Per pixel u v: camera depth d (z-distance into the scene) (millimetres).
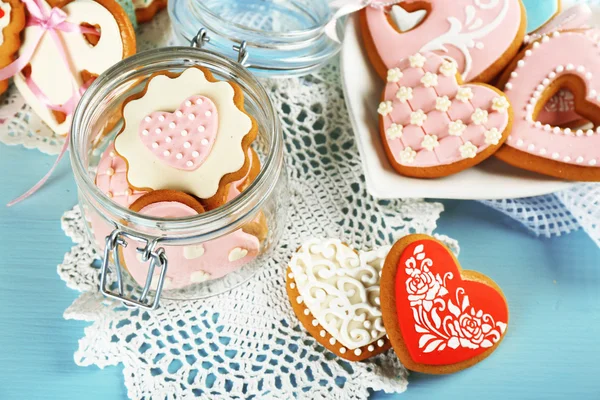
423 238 475
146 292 423
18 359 472
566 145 486
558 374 488
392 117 502
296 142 538
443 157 491
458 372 485
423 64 504
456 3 520
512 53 512
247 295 490
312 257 481
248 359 475
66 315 471
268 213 451
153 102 437
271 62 527
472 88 495
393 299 461
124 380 471
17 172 518
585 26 517
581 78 491
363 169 505
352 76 529
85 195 417
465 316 468
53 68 496
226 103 433
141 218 390
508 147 494
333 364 474
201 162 425
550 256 519
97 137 457
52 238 503
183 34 533
